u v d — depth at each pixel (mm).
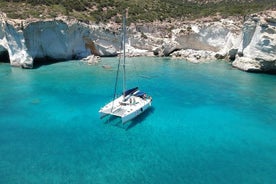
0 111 33062
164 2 85812
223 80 46406
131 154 24859
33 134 28094
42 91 39750
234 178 21844
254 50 50688
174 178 21703
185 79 46969
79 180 21328
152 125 30438
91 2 72562
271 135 28672
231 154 25188
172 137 27969
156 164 23469
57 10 61812
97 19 65438
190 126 30359
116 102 33469
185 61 60125
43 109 33875
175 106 35594
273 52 47969
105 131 28891
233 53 59844
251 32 52156
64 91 39906
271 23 48031
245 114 33438
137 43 66500
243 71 52000
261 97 38781
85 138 27484
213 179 21672
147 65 56031
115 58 61531
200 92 40750
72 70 50438
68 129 29203
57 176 21766
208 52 63844
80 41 59531
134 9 74938
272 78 47656
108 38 62688
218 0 96062
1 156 24312
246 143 27109
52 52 55938
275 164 23781
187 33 65750
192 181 21406
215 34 65438
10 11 55469
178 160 24078
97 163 23500
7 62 54969
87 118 31750
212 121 31578
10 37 50438
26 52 50500
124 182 21172
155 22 72312
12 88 40594
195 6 88500
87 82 44031
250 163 23859
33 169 22609
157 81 45719
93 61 56219
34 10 58594
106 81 44812
